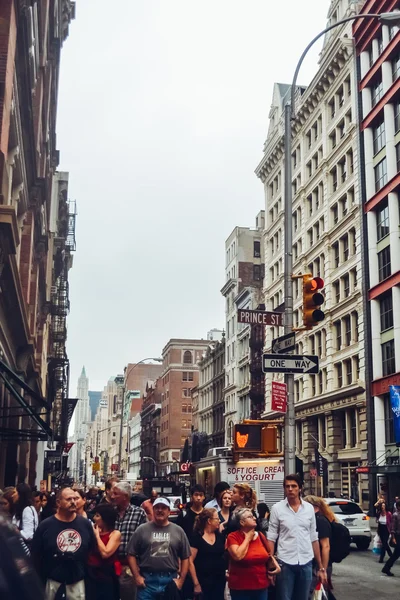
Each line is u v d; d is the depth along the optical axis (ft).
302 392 173.27
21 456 106.01
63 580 21.90
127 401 562.66
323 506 29.68
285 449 41.19
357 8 157.58
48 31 101.30
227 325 265.34
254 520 24.91
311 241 181.88
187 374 382.22
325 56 168.66
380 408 133.18
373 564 62.90
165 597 23.98
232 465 61.93
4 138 50.93
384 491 126.00
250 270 257.96
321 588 28.32
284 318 44.19
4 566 5.55
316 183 177.17
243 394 231.91
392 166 135.64
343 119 162.61
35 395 63.67
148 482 118.42
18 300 65.92
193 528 27.43
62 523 22.54
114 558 24.50
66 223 199.11
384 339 135.44
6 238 49.78
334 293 161.48
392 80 139.54
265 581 24.71
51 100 119.14
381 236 140.67
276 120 216.13
